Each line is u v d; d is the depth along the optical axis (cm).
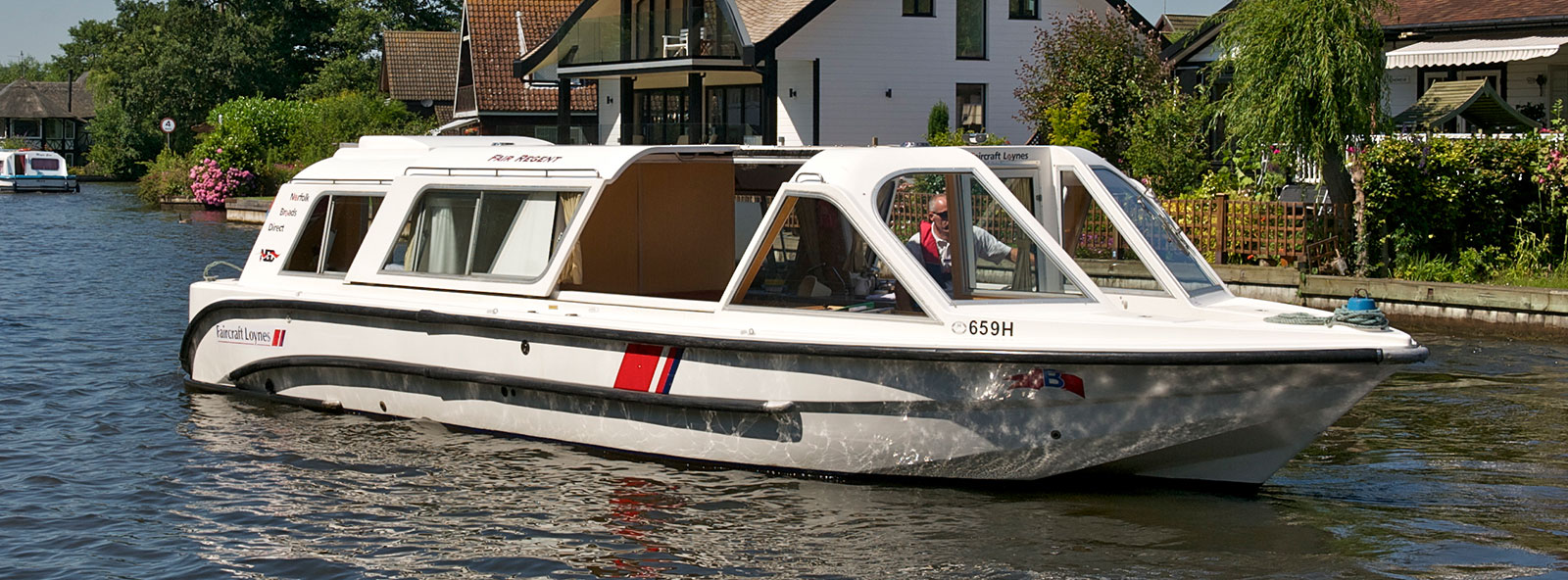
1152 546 740
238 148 4669
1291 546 740
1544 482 866
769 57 3400
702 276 1026
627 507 809
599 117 4262
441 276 980
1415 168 1756
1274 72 1770
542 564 725
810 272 851
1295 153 1778
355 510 813
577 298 921
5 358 1330
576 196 932
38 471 902
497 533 771
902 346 800
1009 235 845
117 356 1345
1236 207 1841
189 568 726
